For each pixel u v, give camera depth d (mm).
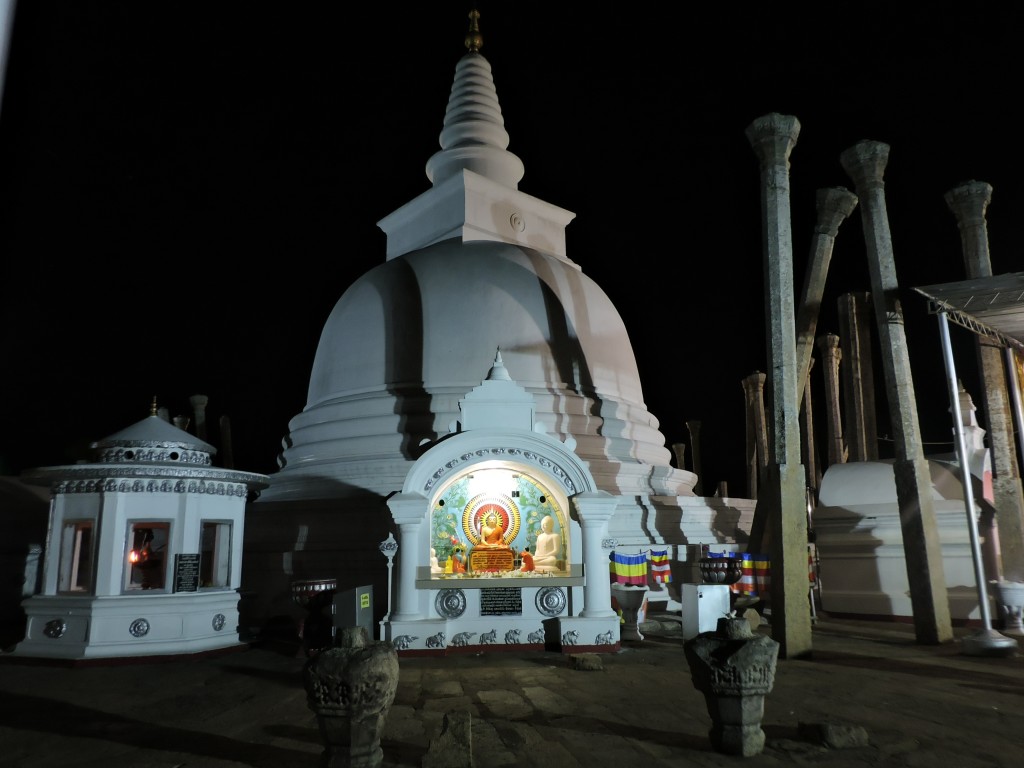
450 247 21828
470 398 14797
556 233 25109
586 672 11805
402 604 13625
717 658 7445
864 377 25516
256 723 9031
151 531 14203
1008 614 16906
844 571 19906
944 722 8742
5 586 19141
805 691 10492
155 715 9461
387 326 20422
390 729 8484
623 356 22000
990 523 18453
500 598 13898
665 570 16219
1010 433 18141
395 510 13828
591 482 14281
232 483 15094
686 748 7641
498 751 7555
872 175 16766
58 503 14062
